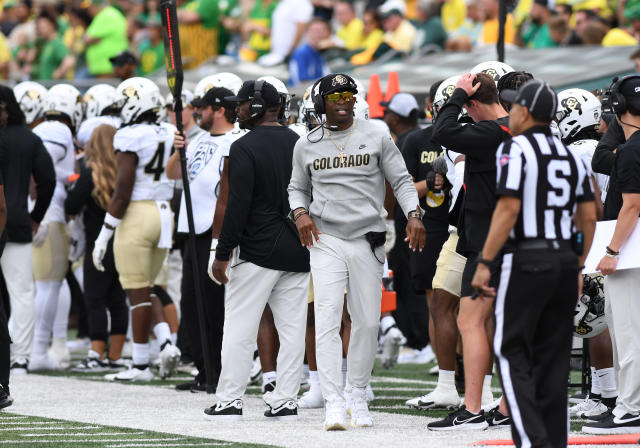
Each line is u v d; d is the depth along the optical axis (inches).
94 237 1539.1
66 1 2938.0
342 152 1014.4
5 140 1152.8
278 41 2380.7
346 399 1052.5
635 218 963.3
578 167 797.2
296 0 2343.8
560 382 793.6
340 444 919.7
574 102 1122.0
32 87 1599.4
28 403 1211.9
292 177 1034.1
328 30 2271.2
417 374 1507.1
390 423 1050.7
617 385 1096.8
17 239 1443.2
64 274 1572.3
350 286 1020.5
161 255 1424.7
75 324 2252.7
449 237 1157.7
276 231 1051.9
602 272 975.0
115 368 1581.0
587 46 2103.8
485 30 2415.1
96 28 2610.7
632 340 984.9
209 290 1284.4
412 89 1843.0
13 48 2787.9
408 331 1656.0
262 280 1054.4
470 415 1000.2
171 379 1449.3
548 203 783.1
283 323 1073.5
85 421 1075.9
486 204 969.5
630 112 976.3
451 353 1150.3
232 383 1070.4
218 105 1290.6
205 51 2561.5
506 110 1019.9
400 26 2393.0
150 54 2551.7
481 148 960.3
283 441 939.3
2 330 1131.3
